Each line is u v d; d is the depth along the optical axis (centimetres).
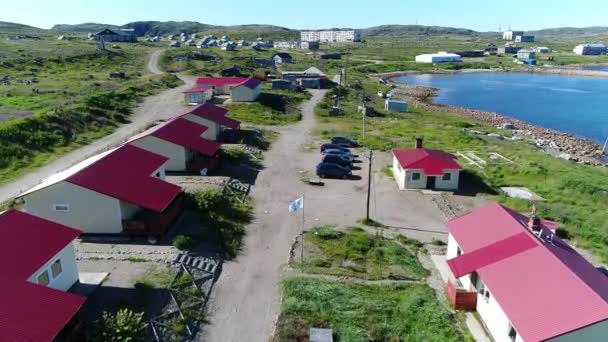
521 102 12781
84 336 2220
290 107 9119
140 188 3369
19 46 15712
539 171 5194
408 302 2638
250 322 2483
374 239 3512
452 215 4094
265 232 3575
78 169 3406
